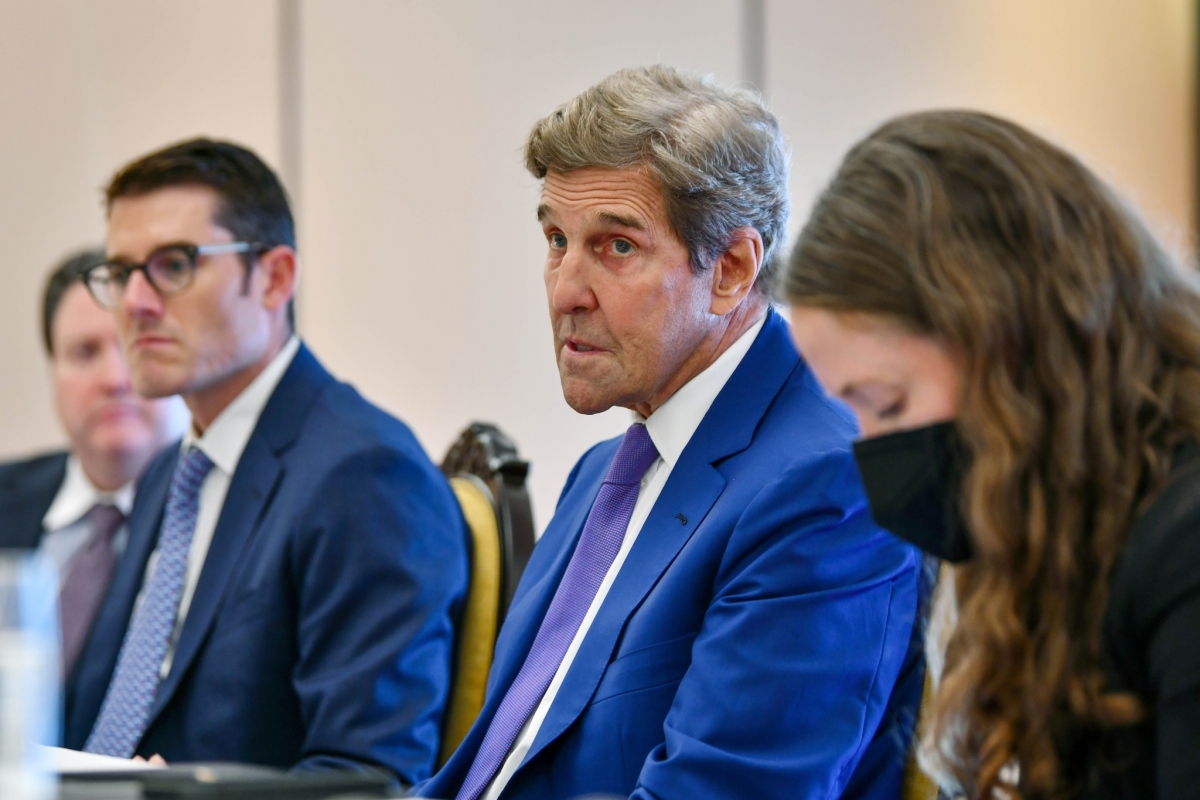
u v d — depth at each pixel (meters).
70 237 11.09
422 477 5.69
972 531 2.91
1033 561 2.83
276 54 10.62
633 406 4.64
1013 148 2.88
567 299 4.41
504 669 4.71
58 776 2.98
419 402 10.30
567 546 4.89
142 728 5.53
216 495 6.00
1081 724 2.90
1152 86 10.89
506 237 10.26
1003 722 2.93
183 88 10.87
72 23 11.14
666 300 4.37
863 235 2.88
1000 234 2.82
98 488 8.05
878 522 3.06
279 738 5.46
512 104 10.32
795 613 3.93
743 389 4.47
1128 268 2.85
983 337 2.77
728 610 4.00
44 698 2.52
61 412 8.00
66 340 7.94
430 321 10.33
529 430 10.16
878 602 4.07
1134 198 2.99
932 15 10.45
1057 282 2.79
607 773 4.08
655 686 4.13
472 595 5.77
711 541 4.19
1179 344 2.86
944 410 2.91
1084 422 2.80
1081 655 2.85
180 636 5.56
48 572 2.59
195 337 5.89
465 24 10.38
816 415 4.37
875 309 2.85
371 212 10.43
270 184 6.16
